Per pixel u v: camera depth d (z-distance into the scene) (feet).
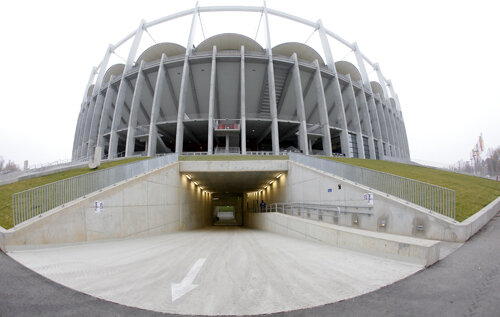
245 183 80.02
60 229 25.35
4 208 29.14
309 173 46.62
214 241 32.89
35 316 9.48
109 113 113.19
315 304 10.65
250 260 19.31
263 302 10.97
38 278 14.02
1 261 17.24
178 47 111.45
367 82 127.24
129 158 79.20
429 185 25.95
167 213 50.34
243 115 91.30
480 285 11.84
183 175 61.00
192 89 109.50
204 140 127.03
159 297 11.55
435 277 13.30
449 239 21.43
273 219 48.44
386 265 16.28
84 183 30.53
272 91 96.07
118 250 24.27
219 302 11.00
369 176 32.42
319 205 42.27
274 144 92.48
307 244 26.81
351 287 12.52
